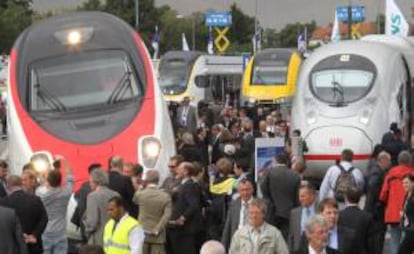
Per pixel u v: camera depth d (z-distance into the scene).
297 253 15.23
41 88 28.88
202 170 23.30
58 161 23.38
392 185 23.17
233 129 37.25
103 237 19.16
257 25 112.62
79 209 22.12
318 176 38.62
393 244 23.41
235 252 16.50
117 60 29.59
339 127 38.22
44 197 20.98
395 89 40.53
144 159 26.50
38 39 30.34
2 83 76.69
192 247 22.36
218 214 23.33
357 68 39.94
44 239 20.98
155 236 21.00
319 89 39.75
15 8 128.38
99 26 30.72
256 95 75.38
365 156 37.75
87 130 27.28
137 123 27.47
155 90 28.88
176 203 22.27
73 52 29.78
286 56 76.69
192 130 42.31
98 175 20.38
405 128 42.06
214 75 83.56
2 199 19.95
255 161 27.20
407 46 46.84
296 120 39.59
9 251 17.45
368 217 16.95
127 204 21.88
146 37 159.12
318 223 14.71
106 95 28.62
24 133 27.47
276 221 22.91
